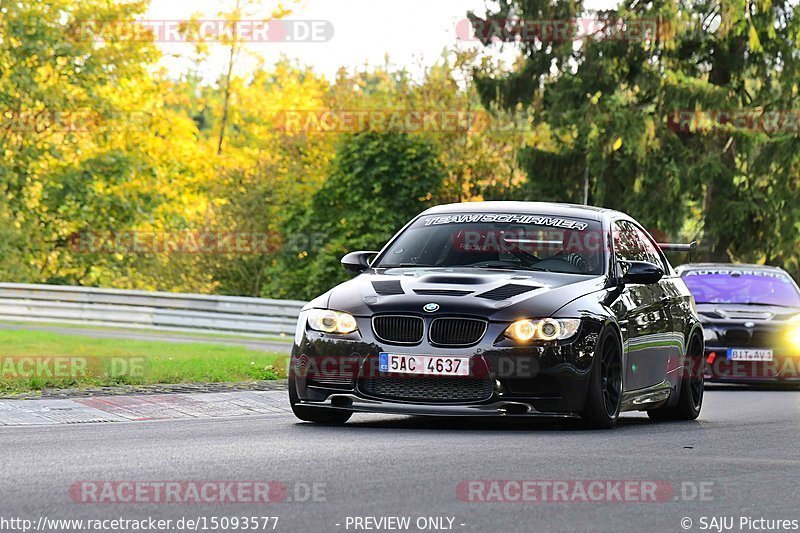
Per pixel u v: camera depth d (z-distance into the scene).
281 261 154.75
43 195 123.38
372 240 151.88
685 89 126.31
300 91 167.00
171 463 20.36
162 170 140.38
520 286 27.19
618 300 28.42
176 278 145.00
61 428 26.42
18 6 118.94
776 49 128.12
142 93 134.88
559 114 132.75
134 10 124.75
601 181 129.00
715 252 131.62
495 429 27.06
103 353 45.59
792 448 24.36
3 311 82.56
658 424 30.72
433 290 26.84
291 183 156.62
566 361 26.25
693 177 126.19
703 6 129.50
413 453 21.92
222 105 167.88
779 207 127.56
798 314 49.12
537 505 16.84
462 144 161.25
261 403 32.94
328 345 26.89
